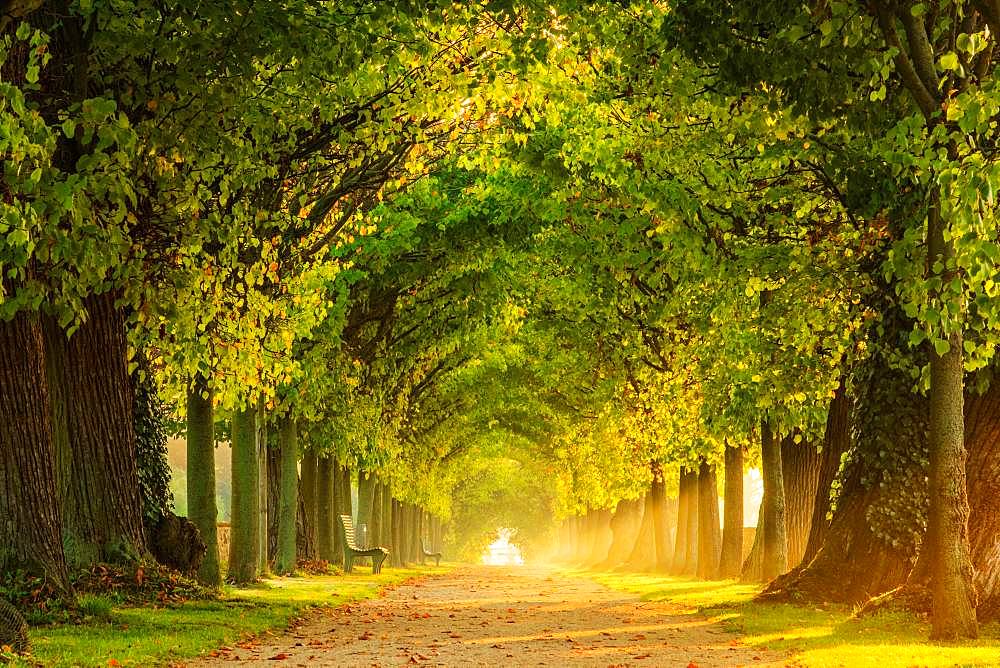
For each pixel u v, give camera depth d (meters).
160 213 15.09
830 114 12.95
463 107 19.84
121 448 17.83
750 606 18.86
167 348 17.80
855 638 13.54
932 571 12.77
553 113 18.25
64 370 17.45
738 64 12.84
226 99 13.72
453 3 14.67
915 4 11.98
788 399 21.20
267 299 17.03
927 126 12.45
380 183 23.66
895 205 14.36
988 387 15.29
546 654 12.62
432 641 14.43
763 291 21.81
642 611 20.78
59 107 13.95
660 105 17.12
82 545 17.22
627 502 60.09
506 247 31.84
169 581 17.69
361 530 48.19
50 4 14.72
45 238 11.55
